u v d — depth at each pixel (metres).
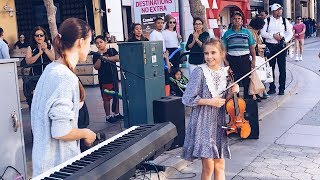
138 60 5.71
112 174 2.28
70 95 2.42
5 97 3.78
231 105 4.12
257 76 7.80
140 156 2.54
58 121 2.35
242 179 4.77
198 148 3.77
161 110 5.50
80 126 4.33
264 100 8.78
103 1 16.59
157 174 4.69
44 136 2.42
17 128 3.89
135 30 7.55
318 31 36.34
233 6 16.03
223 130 3.84
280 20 9.25
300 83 11.55
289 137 6.37
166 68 8.04
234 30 7.68
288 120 7.42
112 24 16.94
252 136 6.30
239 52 7.61
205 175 3.89
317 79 12.10
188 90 3.82
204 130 3.78
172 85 8.06
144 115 5.80
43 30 6.37
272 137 6.40
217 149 3.81
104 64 7.23
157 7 9.84
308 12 44.88
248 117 6.27
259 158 5.47
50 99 2.37
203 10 8.79
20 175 3.82
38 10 17.52
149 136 2.73
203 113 3.79
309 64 15.78
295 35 17.06
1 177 3.72
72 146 2.50
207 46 3.82
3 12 15.23
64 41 2.48
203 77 3.81
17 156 3.91
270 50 9.22
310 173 4.88
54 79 2.40
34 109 2.47
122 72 5.86
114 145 2.61
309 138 6.27
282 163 5.24
